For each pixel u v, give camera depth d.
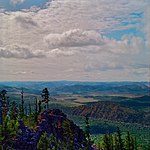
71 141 157.62
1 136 124.81
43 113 166.12
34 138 142.12
